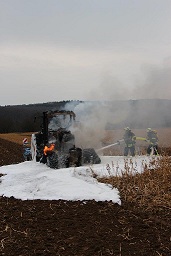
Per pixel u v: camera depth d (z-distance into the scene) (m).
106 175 10.58
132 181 9.85
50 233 6.59
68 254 5.74
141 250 5.97
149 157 13.29
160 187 9.25
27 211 7.84
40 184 9.69
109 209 7.93
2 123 57.53
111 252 5.86
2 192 9.72
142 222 7.26
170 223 7.27
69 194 8.71
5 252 5.74
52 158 13.97
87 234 6.57
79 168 11.14
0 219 7.32
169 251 5.98
